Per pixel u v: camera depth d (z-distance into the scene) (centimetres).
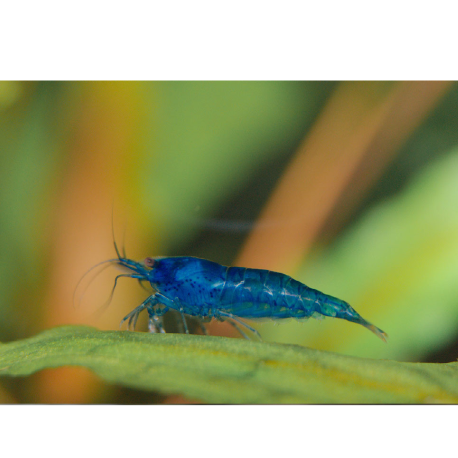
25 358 20
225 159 22
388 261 22
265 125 22
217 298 22
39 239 22
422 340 21
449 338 21
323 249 22
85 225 22
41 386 21
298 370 20
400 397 20
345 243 22
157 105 22
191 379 20
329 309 22
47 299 22
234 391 19
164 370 20
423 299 22
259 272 22
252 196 22
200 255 22
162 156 22
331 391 20
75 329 21
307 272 22
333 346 22
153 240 22
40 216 22
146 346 20
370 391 20
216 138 22
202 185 22
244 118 22
